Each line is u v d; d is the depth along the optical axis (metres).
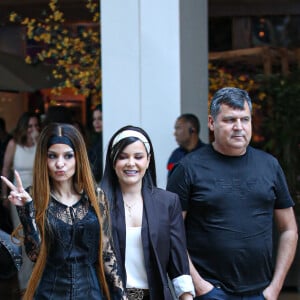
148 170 3.38
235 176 3.36
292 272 6.02
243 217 3.33
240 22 8.40
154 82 5.42
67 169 3.00
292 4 8.33
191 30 6.00
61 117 6.19
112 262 3.09
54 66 7.53
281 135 7.28
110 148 3.33
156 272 3.20
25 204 2.91
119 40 5.42
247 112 3.34
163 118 5.42
